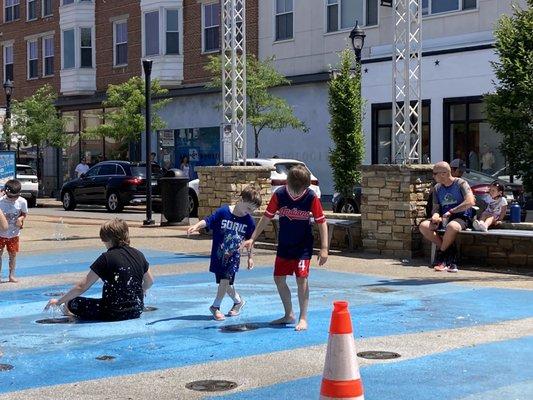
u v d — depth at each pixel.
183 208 20.44
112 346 7.16
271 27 31.52
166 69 35.34
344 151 22.08
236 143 17.16
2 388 5.82
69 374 6.21
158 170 28.53
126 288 8.34
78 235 18.19
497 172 22.55
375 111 25.48
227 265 8.30
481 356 6.69
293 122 28.44
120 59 38.56
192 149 35.12
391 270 12.20
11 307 9.24
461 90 23.48
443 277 11.45
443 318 8.36
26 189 32.56
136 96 32.53
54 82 42.19
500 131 18.59
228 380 6.00
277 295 9.96
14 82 45.09
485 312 8.70
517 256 12.22
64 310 8.51
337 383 4.43
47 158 43.12
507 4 23.66
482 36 24.12
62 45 41.03
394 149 13.94
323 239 7.76
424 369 6.28
